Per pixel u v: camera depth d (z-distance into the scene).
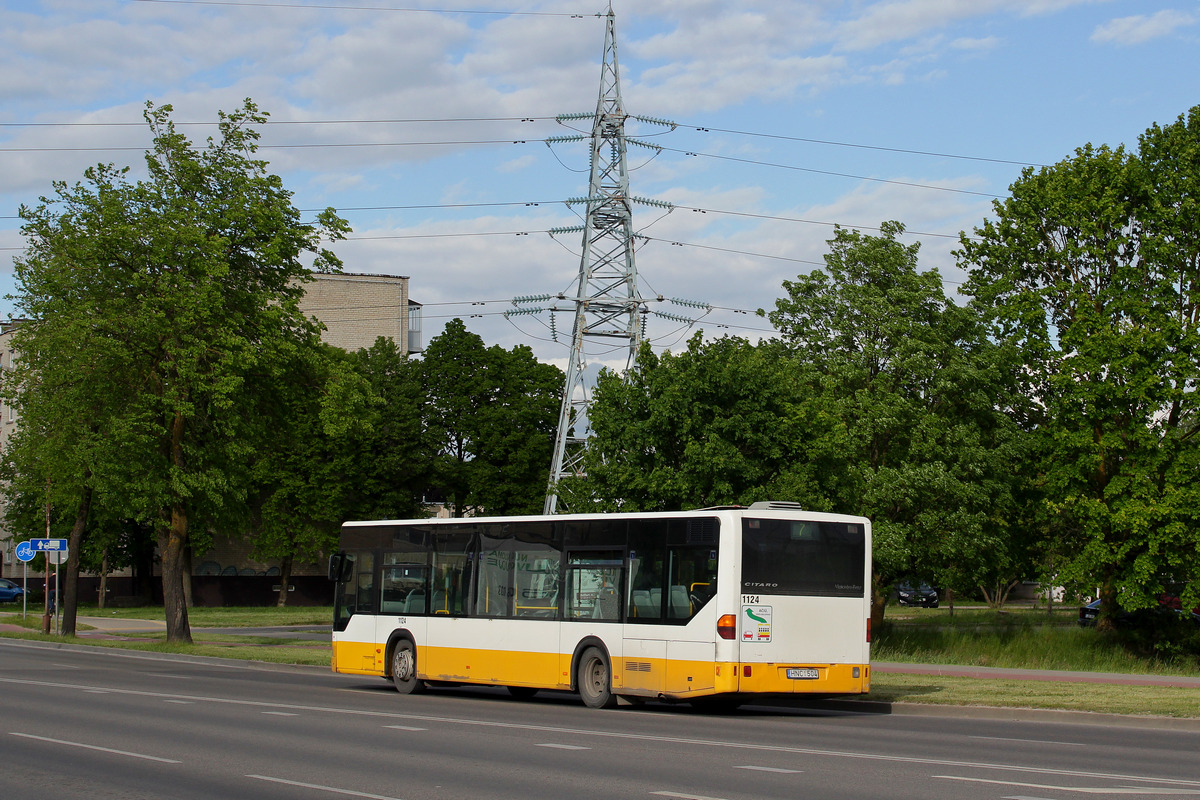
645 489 28.72
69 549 40.78
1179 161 35.03
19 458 36.75
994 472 36.97
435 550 20.95
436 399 67.88
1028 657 31.81
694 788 9.45
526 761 11.23
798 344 41.06
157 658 31.53
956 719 17.03
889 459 38.69
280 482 64.62
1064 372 34.56
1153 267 34.59
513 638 19.16
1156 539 32.59
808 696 16.58
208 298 31.03
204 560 69.88
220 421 32.47
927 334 38.00
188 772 10.52
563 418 44.59
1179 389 32.97
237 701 18.23
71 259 31.39
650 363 29.78
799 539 16.83
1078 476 34.53
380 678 25.16
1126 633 34.81
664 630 16.92
